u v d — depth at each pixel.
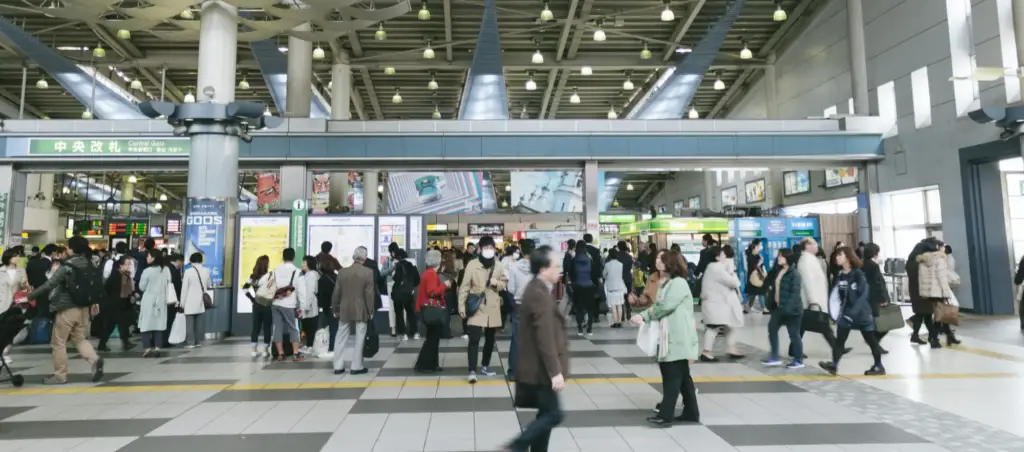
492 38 17.33
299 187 14.68
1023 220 13.39
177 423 4.70
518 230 21.09
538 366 3.30
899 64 15.47
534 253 3.51
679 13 20.83
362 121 14.88
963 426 4.46
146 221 22.48
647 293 8.39
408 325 10.28
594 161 15.23
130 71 23.83
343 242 10.91
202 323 9.53
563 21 20.28
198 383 6.31
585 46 23.61
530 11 20.30
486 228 21.22
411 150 14.80
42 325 9.85
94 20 11.83
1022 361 7.20
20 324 6.32
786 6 20.95
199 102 10.32
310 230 10.84
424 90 28.27
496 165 15.34
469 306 6.38
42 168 14.40
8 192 14.09
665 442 4.12
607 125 15.20
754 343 9.07
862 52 16.91
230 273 10.72
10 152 13.99
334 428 4.53
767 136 15.38
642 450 3.95
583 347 8.89
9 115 26.45
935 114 14.21
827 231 15.92
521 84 28.11
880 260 15.57
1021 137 11.50
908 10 15.19
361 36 21.73
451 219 21.30
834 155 15.51
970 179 13.26
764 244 15.69
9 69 23.11
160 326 8.28
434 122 14.95
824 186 22.03
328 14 11.64
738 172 29.88
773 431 4.37
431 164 15.24
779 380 6.25
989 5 12.86
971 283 13.13
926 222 14.90
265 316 8.35
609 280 11.48
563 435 4.29
